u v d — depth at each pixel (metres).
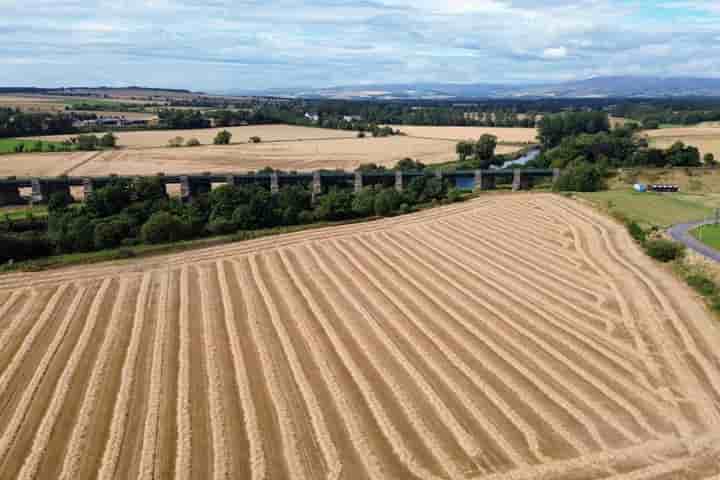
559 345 49.84
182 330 52.91
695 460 34.12
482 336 51.53
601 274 67.94
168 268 72.56
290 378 44.00
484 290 63.62
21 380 44.34
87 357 47.84
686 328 52.47
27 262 78.50
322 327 53.53
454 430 37.16
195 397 41.41
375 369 45.34
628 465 33.69
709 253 72.94
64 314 57.38
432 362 46.41
